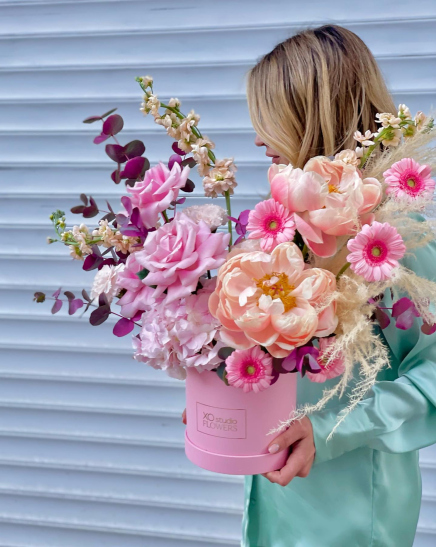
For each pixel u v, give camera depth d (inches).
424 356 35.4
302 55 35.6
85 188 68.3
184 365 29.7
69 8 64.6
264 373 27.3
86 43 65.1
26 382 72.7
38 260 70.0
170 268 26.1
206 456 31.0
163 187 27.6
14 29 65.9
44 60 66.2
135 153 30.8
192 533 73.0
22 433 73.9
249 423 30.2
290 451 32.7
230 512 71.5
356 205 26.2
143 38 64.1
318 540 38.3
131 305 29.8
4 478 76.0
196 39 63.3
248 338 26.1
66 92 66.6
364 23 60.4
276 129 36.3
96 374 70.8
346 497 37.8
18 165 68.8
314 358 26.6
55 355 71.3
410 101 61.3
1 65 66.8
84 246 30.2
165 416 70.4
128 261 29.3
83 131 67.1
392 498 38.9
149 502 73.2
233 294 25.8
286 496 39.5
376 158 31.6
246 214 30.1
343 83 35.4
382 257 24.9
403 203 26.6
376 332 36.0
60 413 72.8
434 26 59.3
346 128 35.7
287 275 26.0
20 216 69.7
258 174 64.8
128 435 71.7
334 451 33.3
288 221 26.3
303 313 25.4
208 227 27.5
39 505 76.1
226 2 62.1
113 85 65.6
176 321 28.0
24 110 67.6
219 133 64.8
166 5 63.1
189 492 72.1
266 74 36.7
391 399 33.9
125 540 75.0
